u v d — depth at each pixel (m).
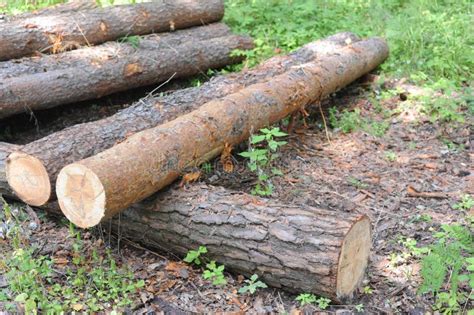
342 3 5.98
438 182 4.01
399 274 3.33
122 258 3.42
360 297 3.23
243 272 3.29
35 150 3.36
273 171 3.97
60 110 4.56
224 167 3.91
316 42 4.83
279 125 4.49
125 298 3.18
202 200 3.32
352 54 4.74
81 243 3.48
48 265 3.33
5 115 4.13
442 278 3.14
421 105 4.70
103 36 4.65
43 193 3.36
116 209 3.20
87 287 3.23
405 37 5.29
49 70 4.27
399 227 3.61
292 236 3.13
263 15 5.77
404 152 4.32
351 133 4.51
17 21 4.40
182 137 3.50
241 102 3.86
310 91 4.30
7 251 3.41
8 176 3.41
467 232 3.33
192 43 4.93
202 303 3.21
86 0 4.89
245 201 3.28
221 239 3.25
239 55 5.18
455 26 5.41
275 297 3.24
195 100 3.97
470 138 4.42
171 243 3.39
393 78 5.06
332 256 3.07
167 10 4.97
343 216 3.15
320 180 3.99
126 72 4.52
